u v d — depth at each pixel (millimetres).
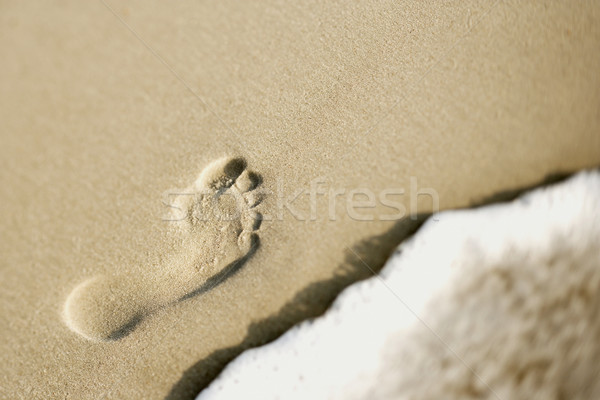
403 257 1339
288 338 1317
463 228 1350
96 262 1293
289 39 1327
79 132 1301
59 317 1287
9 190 1289
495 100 1345
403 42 1338
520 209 1354
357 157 1331
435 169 1340
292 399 1312
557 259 1366
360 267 1332
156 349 1298
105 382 1294
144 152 1307
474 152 1344
